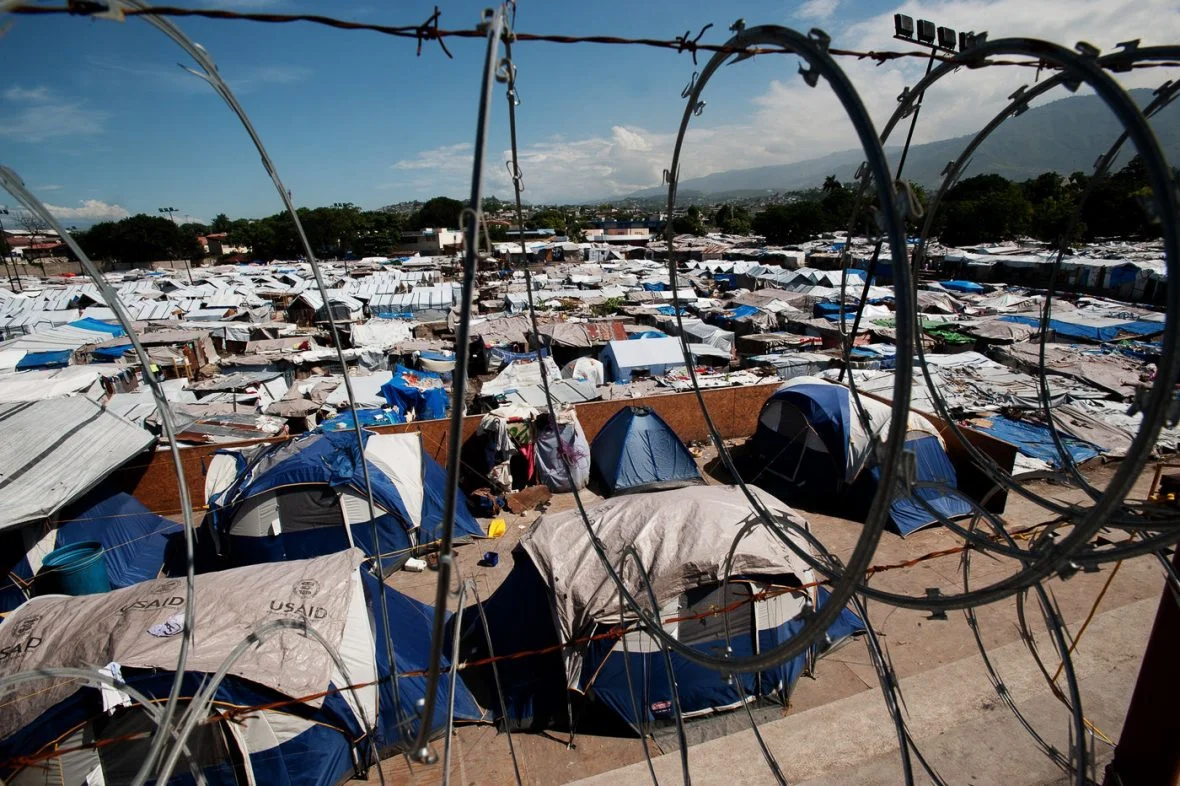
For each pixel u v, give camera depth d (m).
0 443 11.97
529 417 15.64
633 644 7.88
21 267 85.00
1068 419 17.83
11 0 1.49
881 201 1.41
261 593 7.59
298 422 21.28
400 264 93.12
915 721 6.23
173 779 6.38
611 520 9.23
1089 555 1.91
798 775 5.78
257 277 71.12
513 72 2.17
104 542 11.80
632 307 43.44
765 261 70.75
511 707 8.41
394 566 12.48
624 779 6.10
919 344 2.94
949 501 13.93
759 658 2.06
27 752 5.86
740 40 2.07
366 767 7.45
